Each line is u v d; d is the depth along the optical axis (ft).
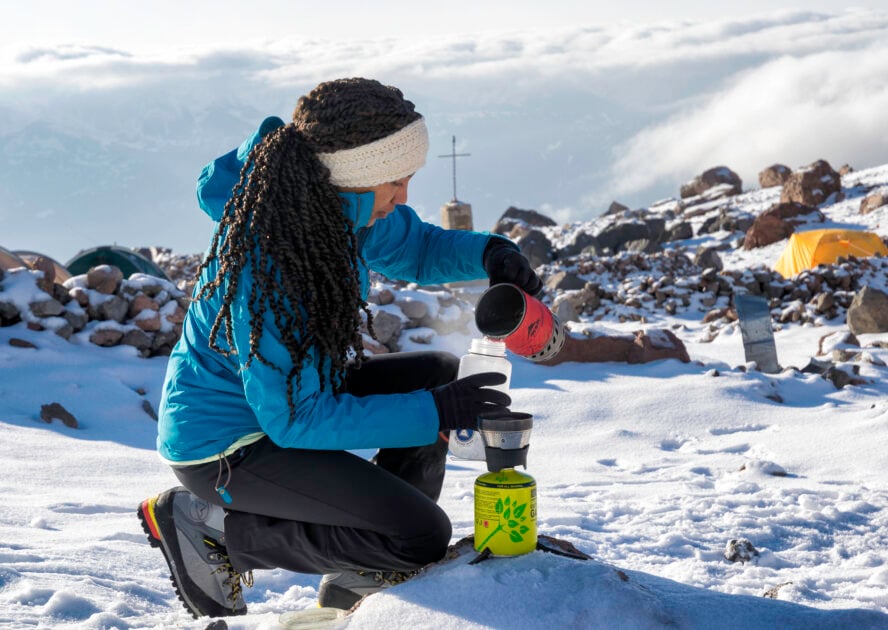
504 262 8.71
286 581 10.51
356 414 7.20
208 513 8.49
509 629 6.45
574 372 27.63
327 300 7.22
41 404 20.92
